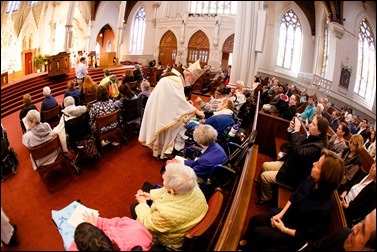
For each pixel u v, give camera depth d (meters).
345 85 3.59
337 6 3.43
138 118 4.56
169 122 3.55
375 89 3.09
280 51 6.05
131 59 4.96
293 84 5.71
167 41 5.81
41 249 1.76
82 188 2.88
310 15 4.97
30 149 2.46
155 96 3.59
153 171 3.54
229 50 6.91
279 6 5.60
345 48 3.54
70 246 1.81
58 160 2.87
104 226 2.07
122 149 4.07
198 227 1.77
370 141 3.03
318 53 4.63
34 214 2.08
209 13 6.54
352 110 3.37
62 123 2.99
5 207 1.97
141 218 2.12
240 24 5.72
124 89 4.10
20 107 2.42
